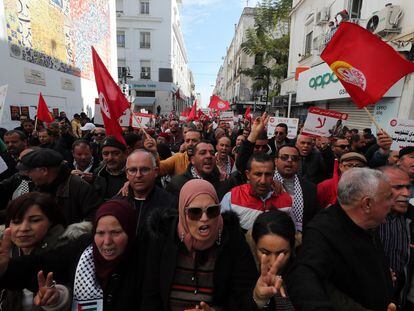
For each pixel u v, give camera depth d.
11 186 3.24
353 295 1.62
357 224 1.66
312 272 1.55
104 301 1.75
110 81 3.95
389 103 8.16
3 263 1.71
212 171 3.60
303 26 15.99
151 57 36.56
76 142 4.23
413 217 2.48
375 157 4.83
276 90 24.64
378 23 8.30
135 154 2.69
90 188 2.90
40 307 1.80
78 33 16.16
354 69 3.80
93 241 1.78
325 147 4.94
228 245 1.76
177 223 1.82
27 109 10.64
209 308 1.59
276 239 1.74
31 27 11.38
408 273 2.45
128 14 35.50
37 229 1.91
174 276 1.73
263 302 1.54
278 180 3.10
